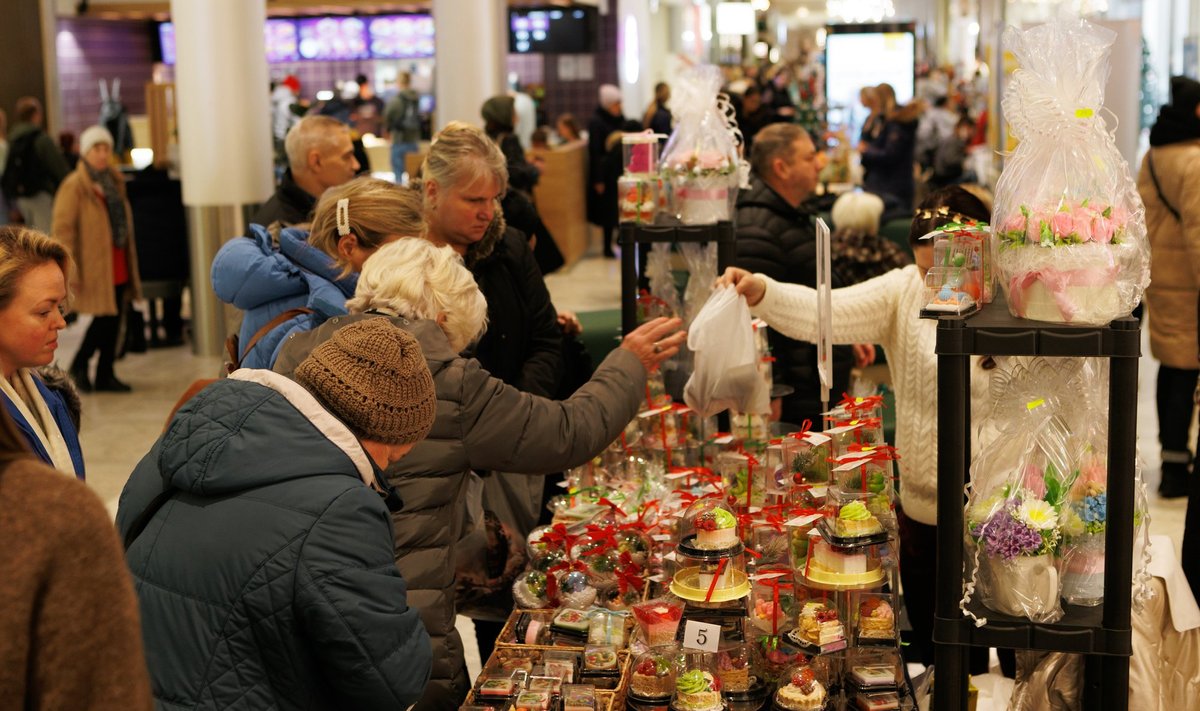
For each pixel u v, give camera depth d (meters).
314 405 1.88
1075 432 2.15
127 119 15.75
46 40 16.89
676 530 2.82
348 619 1.77
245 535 1.78
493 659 2.59
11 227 2.44
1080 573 2.09
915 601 3.20
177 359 9.06
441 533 2.43
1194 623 2.85
